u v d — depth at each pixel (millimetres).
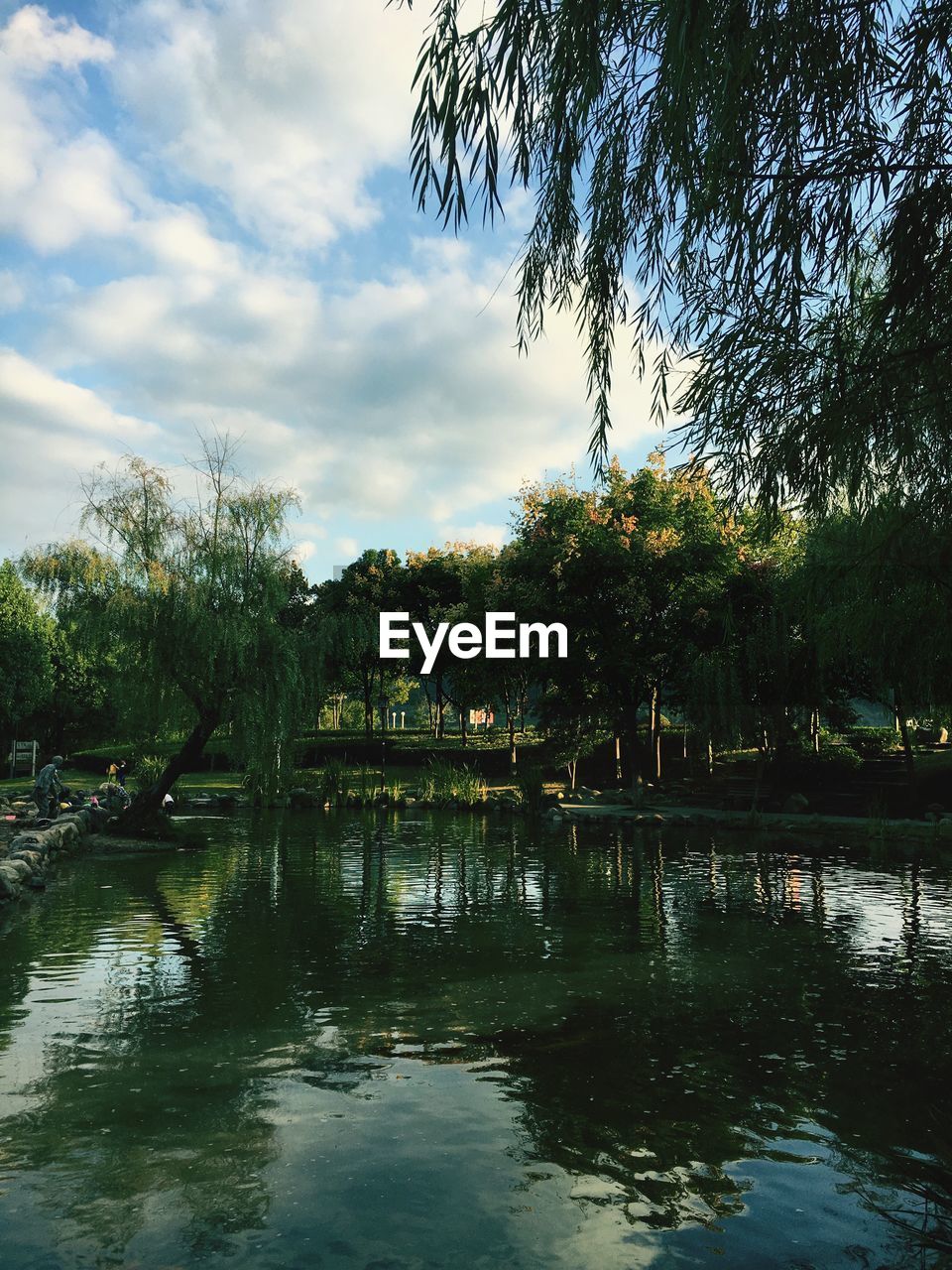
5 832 19594
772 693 27422
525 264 4125
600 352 4195
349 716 74250
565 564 30969
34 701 45969
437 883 15023
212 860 17891
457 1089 5859
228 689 21141
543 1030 7164
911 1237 4027
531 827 24766
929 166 3369
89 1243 3945
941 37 3168
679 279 4145
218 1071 6188
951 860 17734
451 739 52156
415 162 3408
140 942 10414
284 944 10352
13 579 45594
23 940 10484
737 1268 3750
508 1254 3871
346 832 23391
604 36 3332
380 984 8562
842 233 3705
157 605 20297
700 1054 6578
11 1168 4711
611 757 39375
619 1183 4582
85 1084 5910
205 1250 3895
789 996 8156
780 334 3932
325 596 50812
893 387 3834
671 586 30672
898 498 4621
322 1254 3869
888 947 10219
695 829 24078
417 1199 4391
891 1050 6676
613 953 9898
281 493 21672
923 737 33781
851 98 3324
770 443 4207
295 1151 4930
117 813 25266
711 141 3363
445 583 46094
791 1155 4895
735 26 3123
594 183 3920
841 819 24406
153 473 20891
